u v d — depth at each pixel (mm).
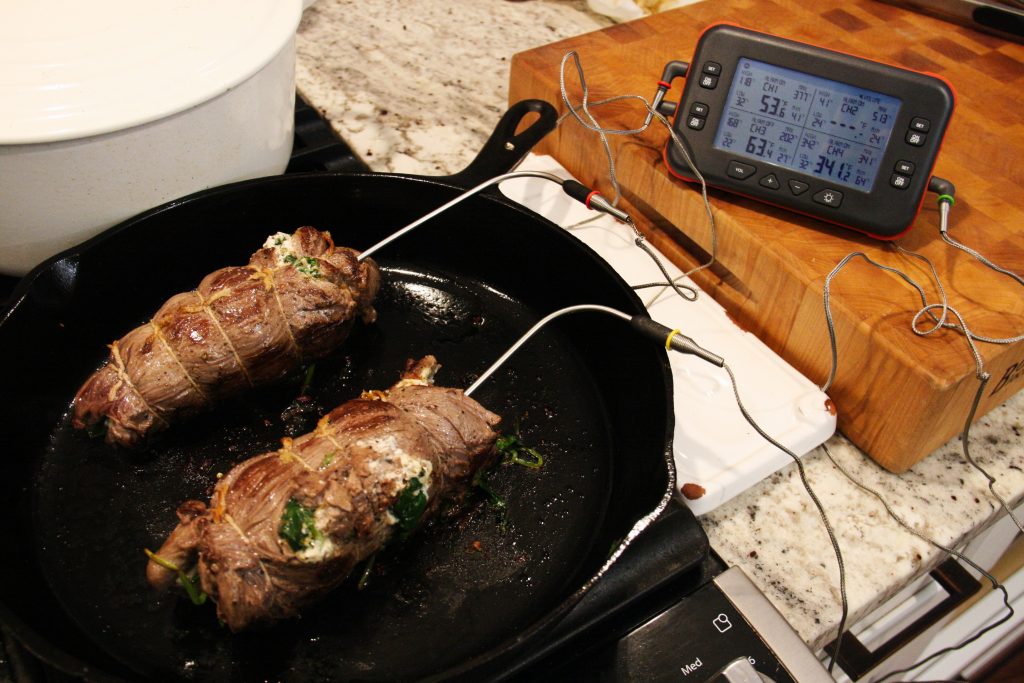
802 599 559
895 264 616
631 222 625
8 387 582
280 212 677
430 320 683
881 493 605
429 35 926
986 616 711
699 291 671
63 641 515
